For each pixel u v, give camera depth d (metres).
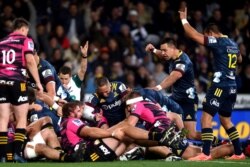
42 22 47.53
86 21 47.84
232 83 28.61
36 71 27.66
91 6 48.47
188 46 46.28
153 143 27.94
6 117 27.56
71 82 33.00
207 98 28.48
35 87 30.77
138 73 44.84
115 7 48.47
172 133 27.59
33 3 47.91
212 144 31.56
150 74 46.06
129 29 47.50
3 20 45.44
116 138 28.09
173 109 31.12
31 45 27.75
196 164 26.25
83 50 33.06
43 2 48.19
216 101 28.33
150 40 47.50
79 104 28.42
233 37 47.88
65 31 47.34
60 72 32.66
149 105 28.66
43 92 30.33
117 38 46.28
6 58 27.42
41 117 29.75
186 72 31.66
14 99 27.48
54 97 30.61
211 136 28.38
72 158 27.31
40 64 30.95
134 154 28.61
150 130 28.42
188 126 32.31
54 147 28.53
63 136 28.09
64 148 28.03
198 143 31.89
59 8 47.97
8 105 27.58
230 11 50.69
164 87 31.05
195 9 49.75
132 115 28.38
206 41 28.44
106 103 30.22
